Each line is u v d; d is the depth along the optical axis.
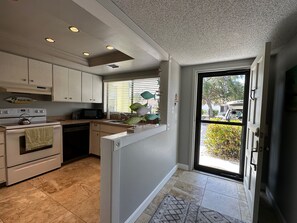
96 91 3.84
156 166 2.12
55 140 2.80
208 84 2.84
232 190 2.27
